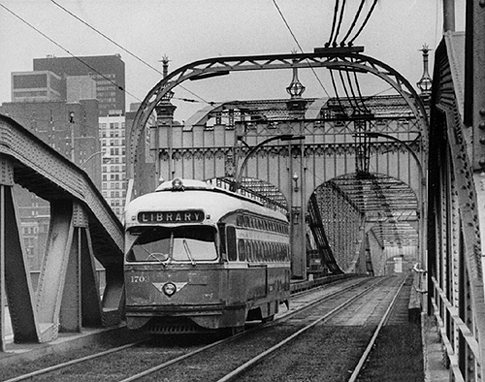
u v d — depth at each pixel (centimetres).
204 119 5453
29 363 1483
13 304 1598
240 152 5088
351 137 5000
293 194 5053
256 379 1373
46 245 1770
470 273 546
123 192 13712
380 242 14775
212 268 1891
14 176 1562
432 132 1265
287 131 5012
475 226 567
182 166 5131
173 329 1919
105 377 1355
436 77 1058
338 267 7994
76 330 1848
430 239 1853
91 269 1895
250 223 2212
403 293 5247
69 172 1702
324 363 1616
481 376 474
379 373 1454
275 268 2562
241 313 2045
